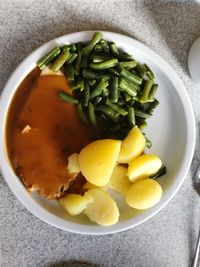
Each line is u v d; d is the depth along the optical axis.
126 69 0.33
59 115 0.33
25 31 0.34
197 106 0.37
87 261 0.34
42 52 0.32
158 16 0.36
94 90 0.32
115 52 0.33
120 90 0.33
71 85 0.33
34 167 0.32
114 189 0.33
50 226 0.34
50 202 0.32
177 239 0.36
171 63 0.36
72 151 0.33
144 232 0.35
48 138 0.32
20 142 0.32
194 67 0.35
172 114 0.35
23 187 0.31
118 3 0.35
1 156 0.31
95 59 0.32
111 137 0.33
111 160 0.31
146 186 0.32
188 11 0.37
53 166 0.32
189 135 0.34
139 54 0.34
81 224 0.32
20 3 0.34
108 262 0.35
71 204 0.31
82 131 0.33
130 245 0.35
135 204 0.32
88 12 0.35
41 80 0.32
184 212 0.36
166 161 0.35
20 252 0.33
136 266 0.35
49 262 0.34
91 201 0.32
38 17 0.34
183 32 0.36
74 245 0.34
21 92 0.32
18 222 0.33
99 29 0.35
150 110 0.34
